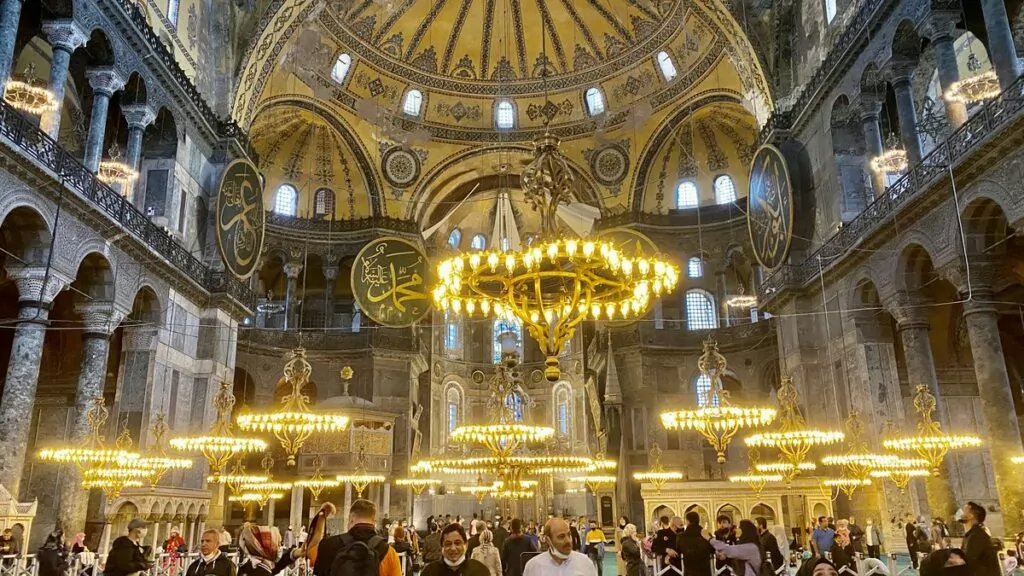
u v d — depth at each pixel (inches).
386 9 1136.2
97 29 637.3
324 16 1071.0
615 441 1127.0
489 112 1262.3
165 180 781.9
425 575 189.6
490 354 1480.1
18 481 531.8
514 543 331.3
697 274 1212.5
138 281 701.3
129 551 237.6
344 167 1221.1
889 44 699.4
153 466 604.4
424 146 1242.0
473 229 1461.6
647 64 1174.3
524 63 1245.7
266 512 1095.0
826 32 840.3
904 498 717.9
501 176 1290.6
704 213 1200.8
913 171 657.0
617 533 642.8
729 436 575.5
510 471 700.7
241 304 884.6
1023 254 689.6
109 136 789.9
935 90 839.1
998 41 560.1
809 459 844.0
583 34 1206.9
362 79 1174.3
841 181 802.2
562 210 1277.1
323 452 1027.3
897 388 743.7
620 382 1167.6
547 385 1434.5
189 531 779.4
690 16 1061.8
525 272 458.9
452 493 1332.4
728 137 1189.7
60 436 773.3
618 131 1222.9
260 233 903.1
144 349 732.0
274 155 1191.6
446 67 1230.9
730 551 297.3
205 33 883.4
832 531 460.1
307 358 1155.3
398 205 1222.3
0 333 794.8
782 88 930.7
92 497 689.0
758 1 954.7
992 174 549.0
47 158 556.7
